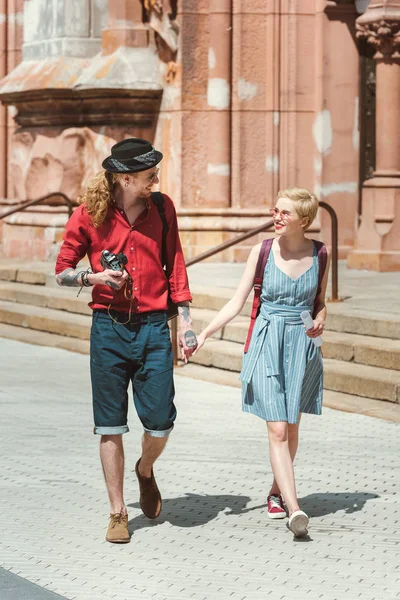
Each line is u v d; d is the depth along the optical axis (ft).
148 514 25.67
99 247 24.54
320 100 66.85
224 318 25.49
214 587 21.33
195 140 67.82
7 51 80.69
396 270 61.93
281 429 24.89
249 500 27.35
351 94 66.95
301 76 67.41
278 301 25.31
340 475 29.53
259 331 25.35
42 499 27.50
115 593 20.99
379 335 43.91
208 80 67.67
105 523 25.57
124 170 23.97
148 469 25.43
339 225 67.15
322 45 66.59
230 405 38.96
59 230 71.31
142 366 24.53
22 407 38.65
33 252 73.05
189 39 67.21
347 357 42.47
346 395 39.75
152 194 25.00
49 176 72.43
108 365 24.26
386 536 24.50
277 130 67.77
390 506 26.78
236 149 67.67
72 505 26.99
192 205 67.97
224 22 67.00
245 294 25.62
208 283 55.57
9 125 81.82
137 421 36.73
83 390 41.88
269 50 67.41
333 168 67.05
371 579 21.77
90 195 24.32
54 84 69.97
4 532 24.86
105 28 70.33
